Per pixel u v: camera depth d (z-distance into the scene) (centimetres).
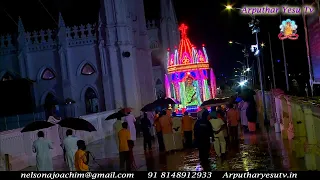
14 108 3609
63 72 4212
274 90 2488
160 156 1902
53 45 4275
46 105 4228
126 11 4319
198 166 1524
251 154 1662
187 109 3450
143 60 4750
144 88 4706
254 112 2456
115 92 4156
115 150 2280
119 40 4178
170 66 3534
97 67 4247
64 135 2228
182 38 3534
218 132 1689
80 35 4294
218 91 6575
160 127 2084
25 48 4253
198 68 3438
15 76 4272
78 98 4262
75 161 1305
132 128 2331
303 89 3453
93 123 2944
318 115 1202
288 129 1902
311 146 1269
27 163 1934
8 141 1825
